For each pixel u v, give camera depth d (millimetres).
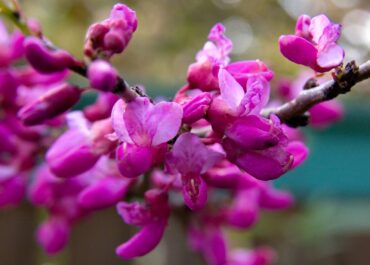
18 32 146
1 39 147
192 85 112
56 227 168
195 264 234
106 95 129
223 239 168
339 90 105
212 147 105
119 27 101
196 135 101
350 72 103
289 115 110
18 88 146
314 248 257
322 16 107
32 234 239
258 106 102
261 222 256
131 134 100
